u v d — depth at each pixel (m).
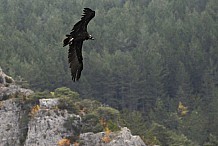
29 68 120.00
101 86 126.44
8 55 129.50
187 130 104.44
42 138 71.50
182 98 124.00
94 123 71.69
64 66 130.00
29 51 134.12
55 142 70.75
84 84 123.19
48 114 72.81
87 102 79.56
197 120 104.75
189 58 138.38
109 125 71.44
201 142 101.69
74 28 14.67
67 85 122.94
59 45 134.62
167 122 110.44
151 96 126.75
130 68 126.69
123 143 68.00
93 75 127.06
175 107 122.31
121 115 84.00
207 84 128.38
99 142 68.94
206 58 138.88
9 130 74.25
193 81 136.12
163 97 126.81
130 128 79.88
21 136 73.38
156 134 83.19
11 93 78.31
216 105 112.56
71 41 14.72
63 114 73.19
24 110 75.50
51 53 132.62
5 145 73.25
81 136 70.31
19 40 137.88
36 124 72.62
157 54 135.00
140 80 127.38
